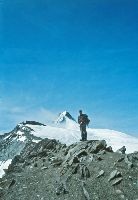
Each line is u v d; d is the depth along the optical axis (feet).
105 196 76.59
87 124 111.65
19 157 117.39
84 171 84.79
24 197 80.89
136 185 79.87
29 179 88.38
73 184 81.46
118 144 354.95
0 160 250.78
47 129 351.05
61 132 350.02
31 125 347.77
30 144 139.03
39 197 79.66
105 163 88.79
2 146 281.95
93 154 94.38
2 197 82.69
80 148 98.48
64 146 110.22
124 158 90.63
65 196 78.07
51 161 97.66
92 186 79.92
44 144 113.80
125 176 82.79
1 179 93.35
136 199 74.90
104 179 82.17
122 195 76.64
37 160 102.22
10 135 306.76
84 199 76.28
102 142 100.17
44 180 86.58
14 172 96.99
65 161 93.45
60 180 84.23
